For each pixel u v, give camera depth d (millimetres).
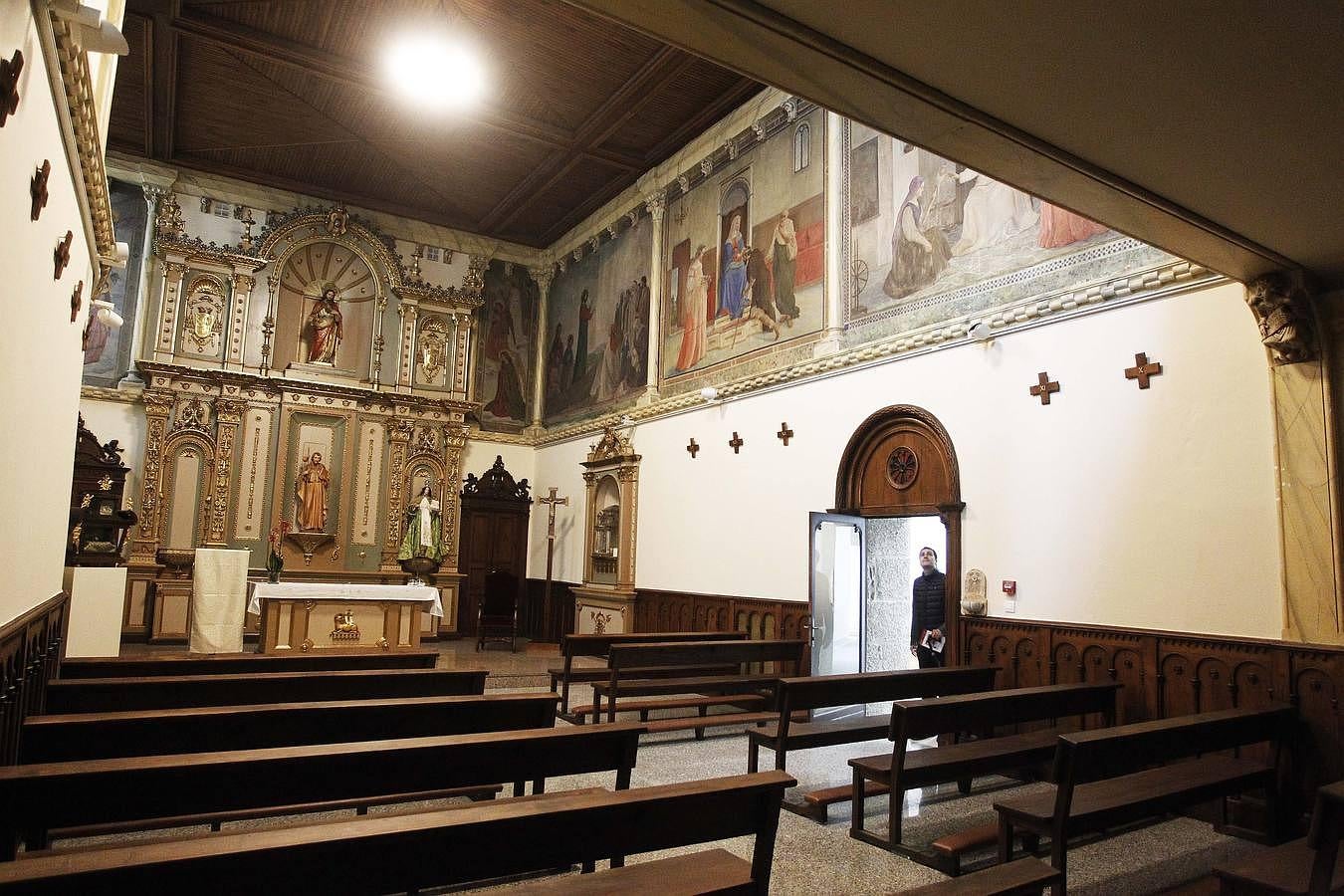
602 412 16203
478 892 4699
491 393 18734
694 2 3436
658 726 8234
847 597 10000
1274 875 3572
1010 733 7711
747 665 11062
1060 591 7484
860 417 9914
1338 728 5590
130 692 5531
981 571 8219
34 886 2076
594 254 17281
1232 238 5344
